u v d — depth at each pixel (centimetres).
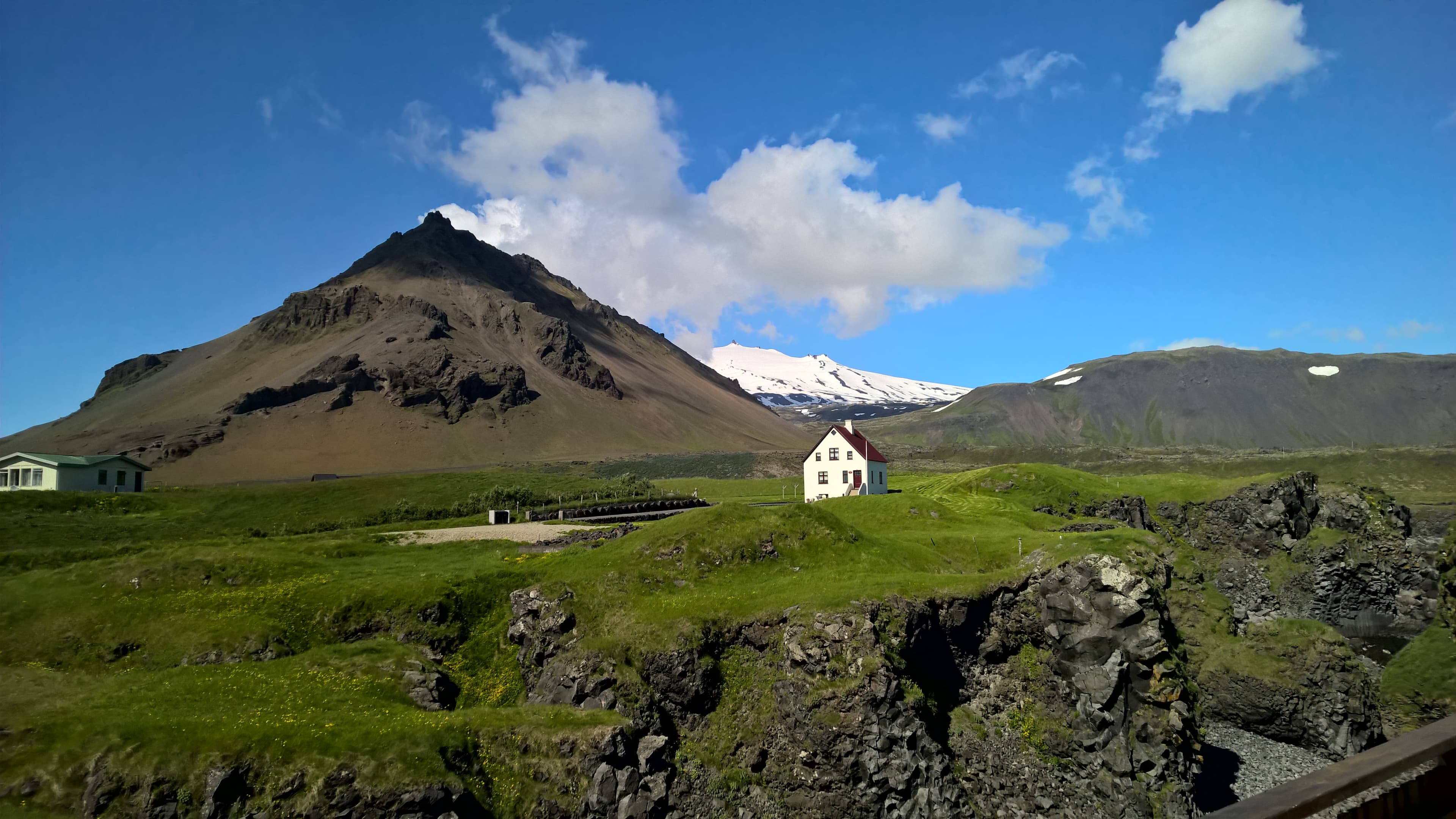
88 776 4003
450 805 4178
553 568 6969
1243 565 10106
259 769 4138
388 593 6291
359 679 5247
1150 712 5447
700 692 5462
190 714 4528
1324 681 6894
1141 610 5659
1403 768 741
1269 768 6494
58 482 12338
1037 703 5816
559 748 4716
